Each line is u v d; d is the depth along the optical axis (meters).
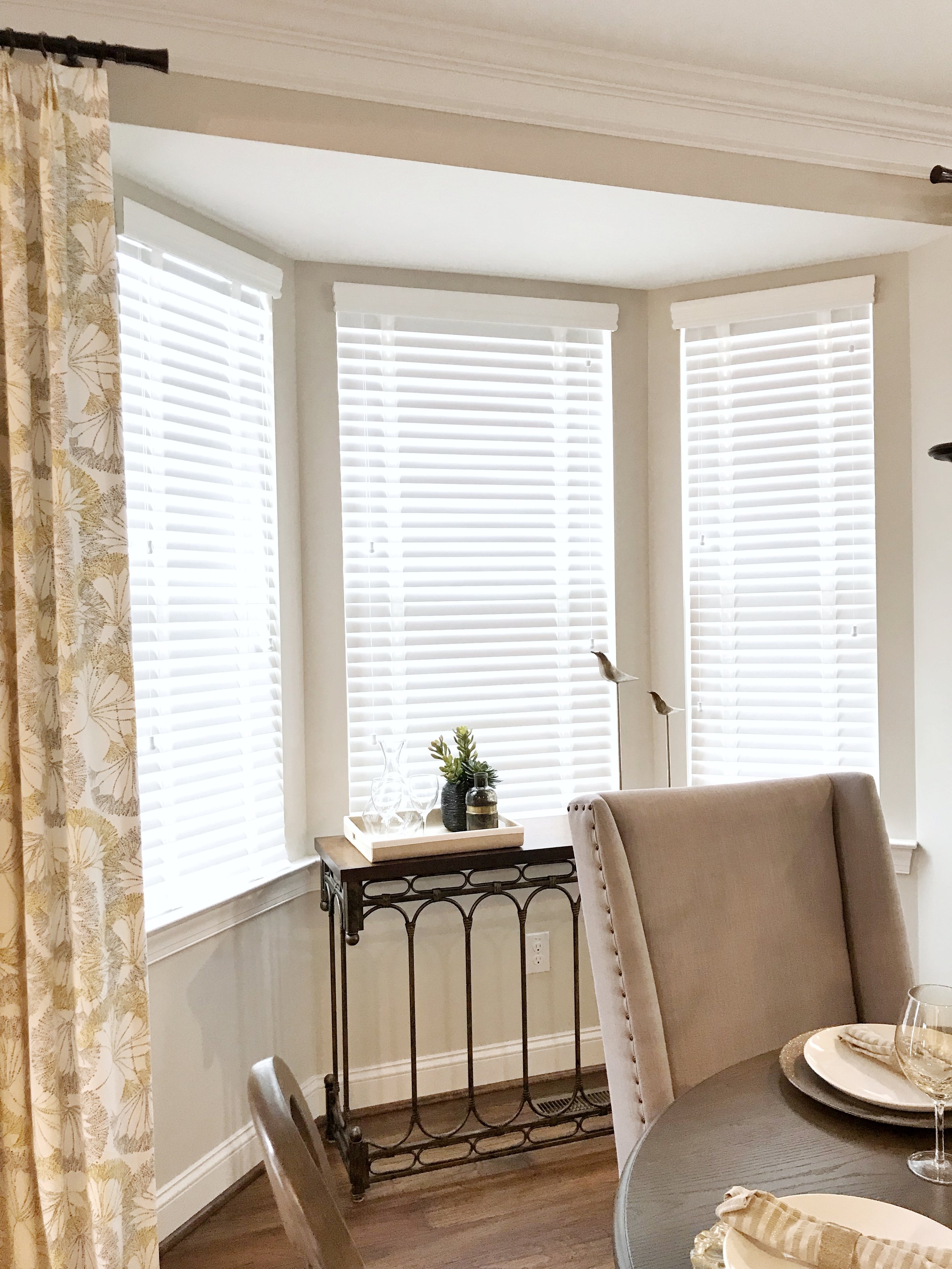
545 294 3.08
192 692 2.43
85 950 1.74
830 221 2.62
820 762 3.05
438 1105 2.86
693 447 3.16
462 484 3.02
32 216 1.78
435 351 2.99
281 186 2.32
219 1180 2.43
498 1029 2.98
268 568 2.72
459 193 2.38
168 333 2.39
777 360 3.06
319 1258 0.62
